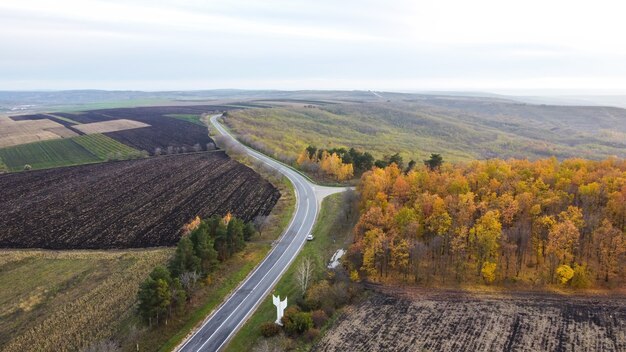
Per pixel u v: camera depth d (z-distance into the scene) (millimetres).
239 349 62594
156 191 131625
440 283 75250
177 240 97812
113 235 100562
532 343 59781
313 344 62219
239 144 188625
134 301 73125
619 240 68688
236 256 90688
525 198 81250
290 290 76938
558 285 72312
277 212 115188
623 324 62594
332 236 97438
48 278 81875
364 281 77750
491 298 70375
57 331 66375
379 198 91812
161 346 63719
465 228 75688
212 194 128750
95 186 136625
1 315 70938
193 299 74500
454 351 59031
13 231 102562
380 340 62031
